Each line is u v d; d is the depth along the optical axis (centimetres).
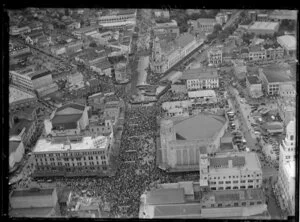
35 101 16288
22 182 12594
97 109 15375
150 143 14062
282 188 10700
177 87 17225
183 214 10400
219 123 13738
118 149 13800
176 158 12688
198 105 15812
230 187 11219
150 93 16912
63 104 15588
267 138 13625
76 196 11788
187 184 11606
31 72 17338
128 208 10944
